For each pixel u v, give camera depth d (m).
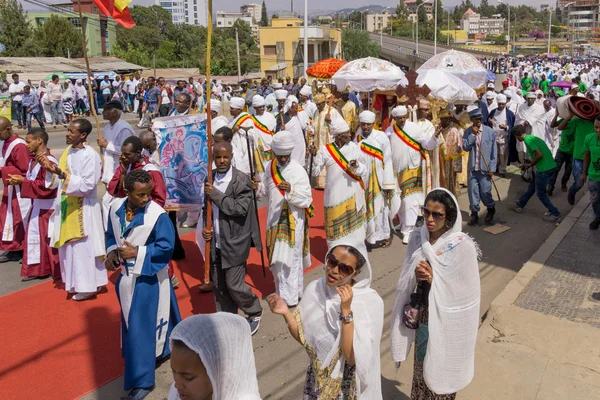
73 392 4.61
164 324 4.75
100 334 5.59
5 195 7.66
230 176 5.31
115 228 4.54
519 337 5.21
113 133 7.00
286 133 5.75
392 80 11.52
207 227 5.27
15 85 20.52
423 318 3.59
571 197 9.64
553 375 4.62
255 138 9.81
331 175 6.90
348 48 68.81
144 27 65.06
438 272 3.46
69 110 22.72
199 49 66.50
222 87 29.11
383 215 8.04
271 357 5.18
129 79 27.39
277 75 53.44
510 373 4.66
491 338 5.24
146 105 21.86
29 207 7.62
